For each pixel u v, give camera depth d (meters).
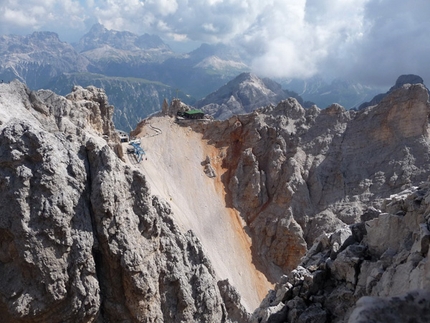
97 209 40.78
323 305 27.77
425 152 76.62
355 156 82.88
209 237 76.62
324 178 82.44
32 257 36.91
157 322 44.09
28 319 37.44
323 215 77.06
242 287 71.19
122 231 41.81
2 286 37.09
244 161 88.38
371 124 84.12
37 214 37.44
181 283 46.34
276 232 78.88
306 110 93.31
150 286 42.78
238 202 85.19
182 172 87.12
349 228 32.25
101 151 43.00
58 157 40.22
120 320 42.88
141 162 82.31
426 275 18.47
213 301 48.31
